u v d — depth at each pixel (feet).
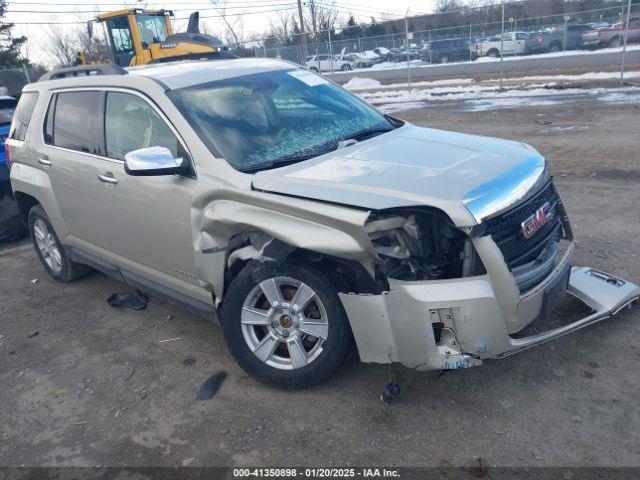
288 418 10.89
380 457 9.72
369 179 10.55
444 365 9.74
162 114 12.65
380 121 14.75
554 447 9.53
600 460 9.17
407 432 10.22
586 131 34.76
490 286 9.72
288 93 14.29
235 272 11.83
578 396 10.67
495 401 10.77
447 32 98.99
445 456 9.59
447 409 10.68
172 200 12.24
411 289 9.69
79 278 18.81
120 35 55.77
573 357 11.79
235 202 11.16
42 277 19.57
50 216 16.85
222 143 12.09
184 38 53.01
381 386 11.52
